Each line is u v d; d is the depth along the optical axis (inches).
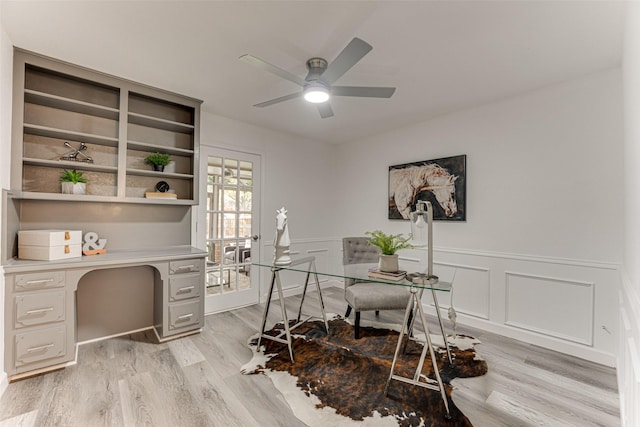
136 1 63.6
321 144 185.8
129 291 114.4
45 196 90.1
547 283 103.5
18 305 78.3
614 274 90.5
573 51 81.4
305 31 73.8
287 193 167.3
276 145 161.5
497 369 88.5
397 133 155.2
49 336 83.0
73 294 87.1
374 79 98.8
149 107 117.3
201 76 99.4
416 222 79.7
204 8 65.7
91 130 104.7
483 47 79.8
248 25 71.8
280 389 77.8
